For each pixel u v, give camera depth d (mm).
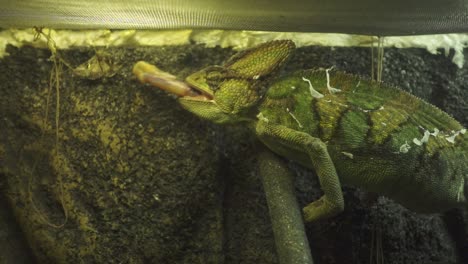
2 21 361
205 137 371
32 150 392
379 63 403
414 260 427
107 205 378
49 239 385
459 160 359
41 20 356
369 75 409
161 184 371
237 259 388
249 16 344
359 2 318
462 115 435
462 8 330
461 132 368
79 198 383
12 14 343
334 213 323
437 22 360
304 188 398
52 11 335
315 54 399
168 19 351
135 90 373
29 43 393
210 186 373
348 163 337
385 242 415
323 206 324
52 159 387
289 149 329
